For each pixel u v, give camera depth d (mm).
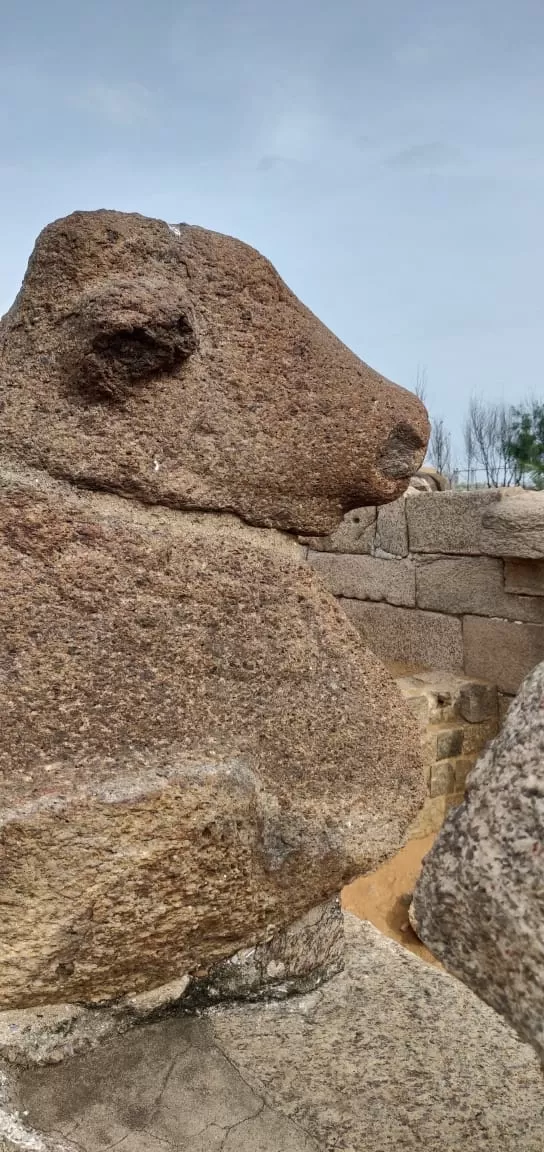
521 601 4234
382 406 1415
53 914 1128
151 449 1243
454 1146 1188
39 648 1146
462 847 961
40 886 1111
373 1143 1187
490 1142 1198
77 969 1202
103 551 1206
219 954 1389
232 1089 1268
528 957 885
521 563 4207
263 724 1316
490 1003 962
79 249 1222
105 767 1162
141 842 1157
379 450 1419
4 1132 1122
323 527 1423
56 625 1161
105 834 1131
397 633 5000
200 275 1285
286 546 1416
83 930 1159
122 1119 1195
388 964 1646
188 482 1272
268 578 1352
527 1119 1241
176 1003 1389
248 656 1312
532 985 890
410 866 3475
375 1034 1417
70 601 1174
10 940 1129
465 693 4168
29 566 1160
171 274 1264
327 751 1383
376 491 1432
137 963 1262
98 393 1203
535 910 875
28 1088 1222
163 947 1269
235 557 1322
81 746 1156
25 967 1148
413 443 1443
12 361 1235
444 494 4590
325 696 1389
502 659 4340
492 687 4309
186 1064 1305
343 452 1384
